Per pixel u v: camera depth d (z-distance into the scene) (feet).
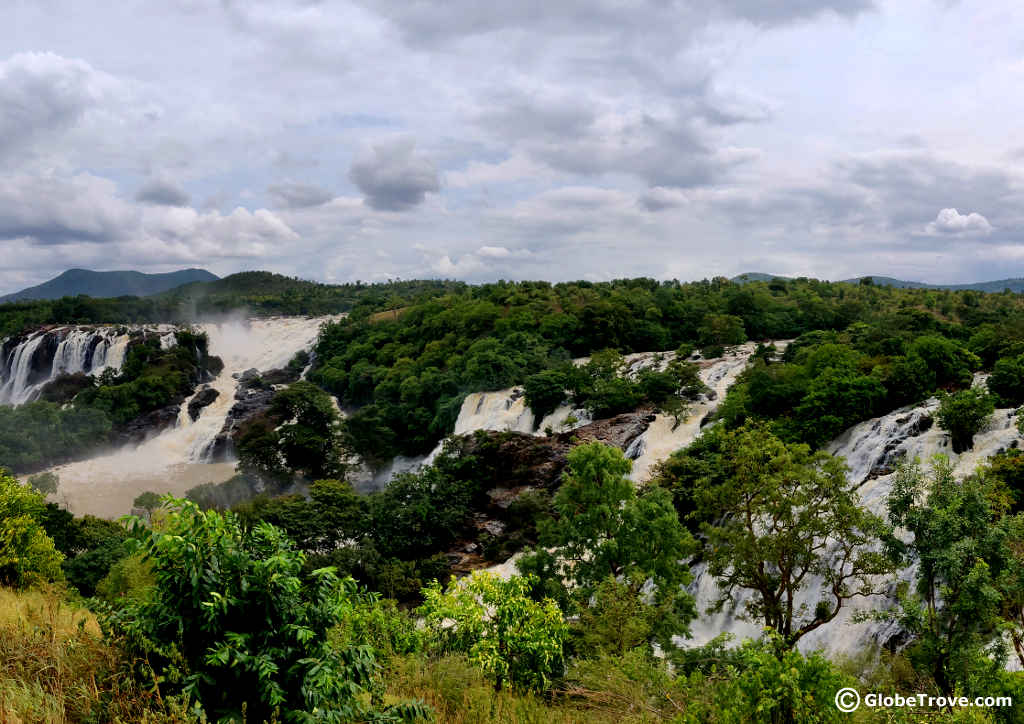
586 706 44.04
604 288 509.76
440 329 420.77
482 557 179.42
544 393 261.85
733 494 98.94
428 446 308.19
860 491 136.98
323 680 25.03
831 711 31.32
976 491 57.21
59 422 328.29
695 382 238.68
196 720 23.65
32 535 76.48
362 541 172.86
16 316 563.07
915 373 168.25
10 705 23.65
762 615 109.19
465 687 40.42
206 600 25.55
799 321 362.94
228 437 342.23
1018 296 394.73
